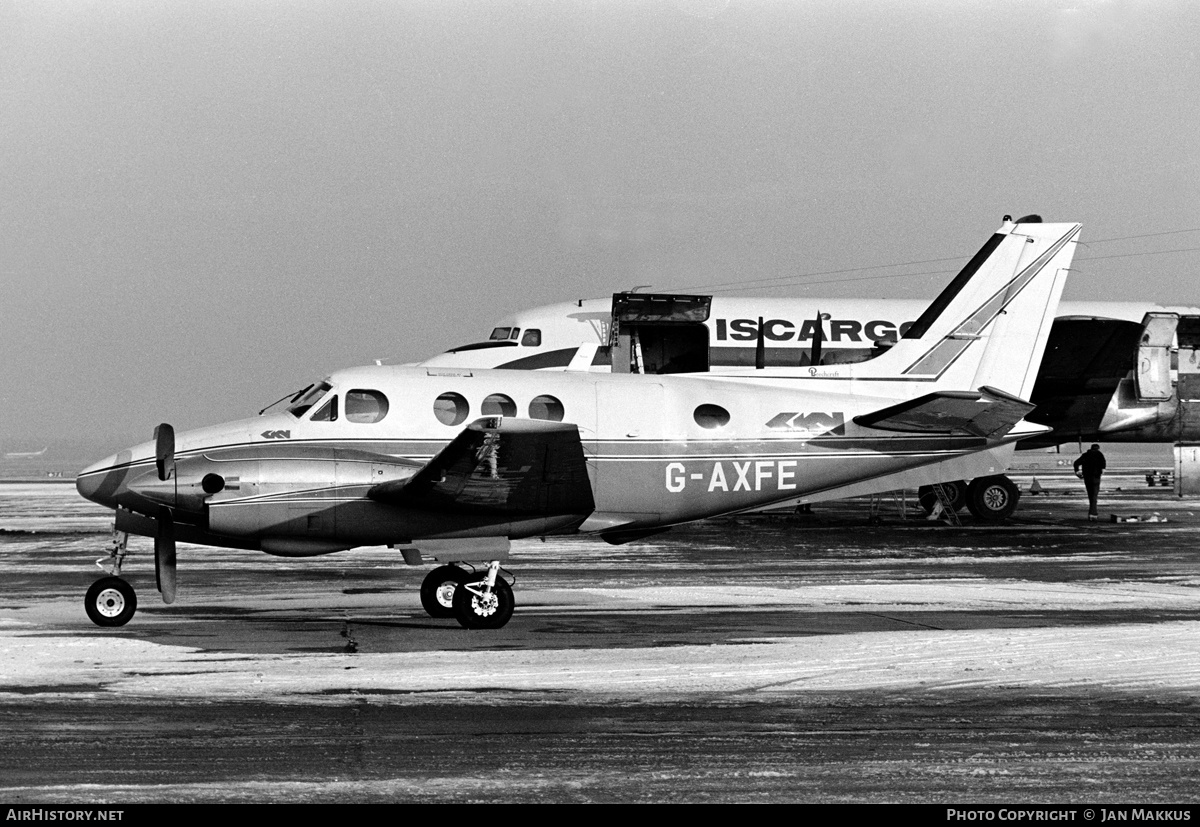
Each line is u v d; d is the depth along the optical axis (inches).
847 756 1246.9
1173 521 4202.8
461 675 1610.5
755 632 1948.8
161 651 1776.6
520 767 1205.7
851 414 2544.3
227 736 1304.1
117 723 1354.6
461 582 2089.1
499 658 1728.6
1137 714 1413.6
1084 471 4291.3
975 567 2881.4
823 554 3211.1
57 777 1165.7
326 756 1237.7
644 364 4247.0
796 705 1454.2
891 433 2549.2
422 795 1122.0
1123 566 2888.8
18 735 1304.1
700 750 1266.0
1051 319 2748.5
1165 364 4436.5
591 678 1596.9
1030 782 1167.6
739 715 1406.3
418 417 2299.5
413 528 2048.5
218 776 1171.9
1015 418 2529.5
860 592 2443.4
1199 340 4498.0
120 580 2028.8
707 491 2447.1
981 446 2598.4
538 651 1785.2
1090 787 1154.0
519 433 1850.4
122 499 2018.9
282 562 3043.8
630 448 2394.2
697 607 2233.0
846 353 4180.6
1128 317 4451.3
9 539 3708.2
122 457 2063.2
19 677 1589.6
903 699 1485.0
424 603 2107.5
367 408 2289.6
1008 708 1443.2
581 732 1330.0
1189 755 1250.6
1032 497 5659.5
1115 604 2258.9
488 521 2053.4
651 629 1982.0
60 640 1871.3
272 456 2062.0
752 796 1126.4
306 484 2037.4
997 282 2746.1
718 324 4202.8
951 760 1233.4
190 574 2780.5
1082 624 2026.3
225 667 1658.5
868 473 2551.7
